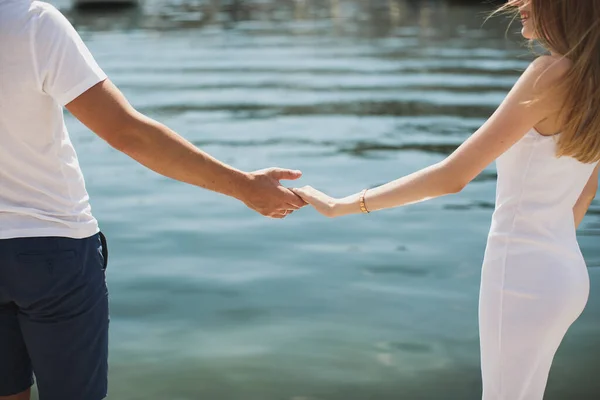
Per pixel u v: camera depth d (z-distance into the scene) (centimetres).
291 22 2289
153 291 496
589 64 225
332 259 550
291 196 275
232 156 813
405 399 365
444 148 842
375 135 914
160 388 378
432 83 1259
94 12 2617
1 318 236
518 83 237
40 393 240
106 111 230
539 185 237
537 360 239
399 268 530
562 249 238
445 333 433
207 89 1238
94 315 236
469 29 1986
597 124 228
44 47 220
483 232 602
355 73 1377
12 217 223
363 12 2536
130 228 619
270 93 1201
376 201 263
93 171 786
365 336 431
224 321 452
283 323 450
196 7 2814
